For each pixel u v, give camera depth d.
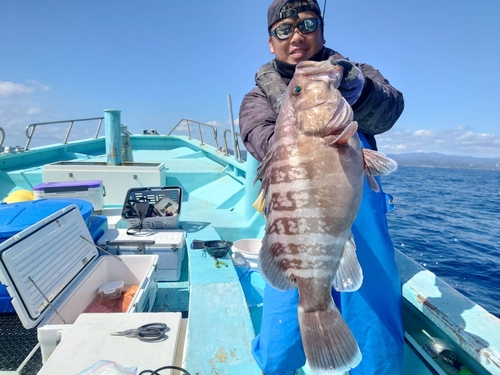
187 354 1.93
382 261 1.85
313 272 1.35
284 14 1.82
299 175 1.32
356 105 1.63
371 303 1.81
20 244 2.20
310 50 1.87
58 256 2.55
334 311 1.38
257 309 3.10
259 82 1.88
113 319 2.13
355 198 1.33
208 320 2.23
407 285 2.14
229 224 4.43
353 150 1.33
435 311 1.87
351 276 1.36
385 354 1.80
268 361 1.82
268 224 1.41
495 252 8.98
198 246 3.54
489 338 1.64
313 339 1.34
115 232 3.67
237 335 2.10
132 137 10.22
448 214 14.88
